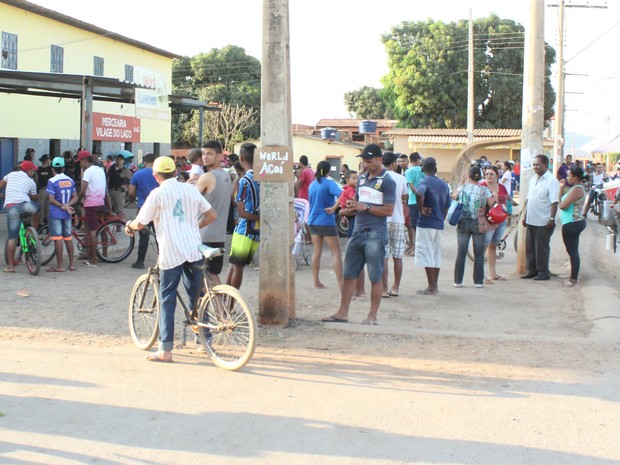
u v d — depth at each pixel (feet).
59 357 21.34
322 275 37.14
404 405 17.53
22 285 32.14
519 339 23.71
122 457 14.34
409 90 151.12
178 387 18.69
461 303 30.17
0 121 76.59
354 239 25.41
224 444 15.05
